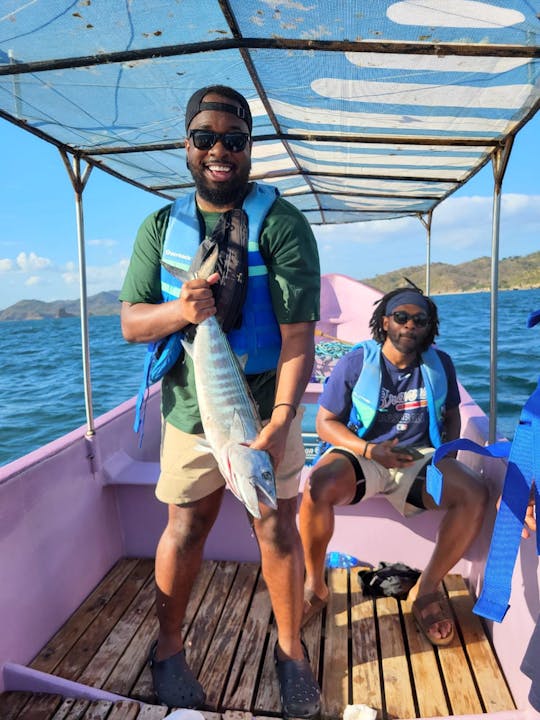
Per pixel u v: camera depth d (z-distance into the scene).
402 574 2.78
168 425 2.07
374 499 2.96
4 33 1.80
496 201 2.70
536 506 1.67
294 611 2.07
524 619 2.05
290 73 2.15
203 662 2.33
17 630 2.25
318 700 2.04
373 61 2.00
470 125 2.58
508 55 1.86
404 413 2.79
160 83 2.23
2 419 12.70
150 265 1.95
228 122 1.71
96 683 2.22
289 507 2.02
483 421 3.32
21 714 1.99
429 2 1.59
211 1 1.63
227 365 1.72
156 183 3.92
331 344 7.09
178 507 2.06
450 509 2.50
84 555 2.80
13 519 2.26
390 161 3.40
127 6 1.66
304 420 6.54
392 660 2.36
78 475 2.78
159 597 2.12
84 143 2.87
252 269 1.82
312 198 4.94
